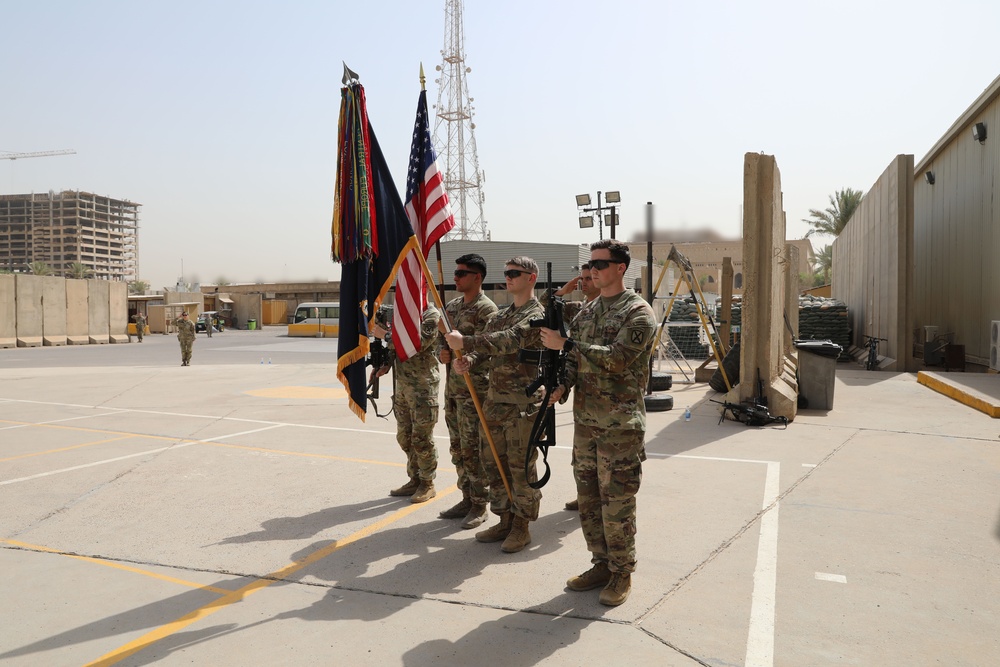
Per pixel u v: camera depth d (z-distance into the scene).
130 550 4.52
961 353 17.44
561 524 5.06
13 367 20.83
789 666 2.98
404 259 5.07
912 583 3.88
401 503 5.66
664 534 4.72
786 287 15.34
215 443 8.20
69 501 5.71
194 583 3.97
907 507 5.31
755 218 9.26
